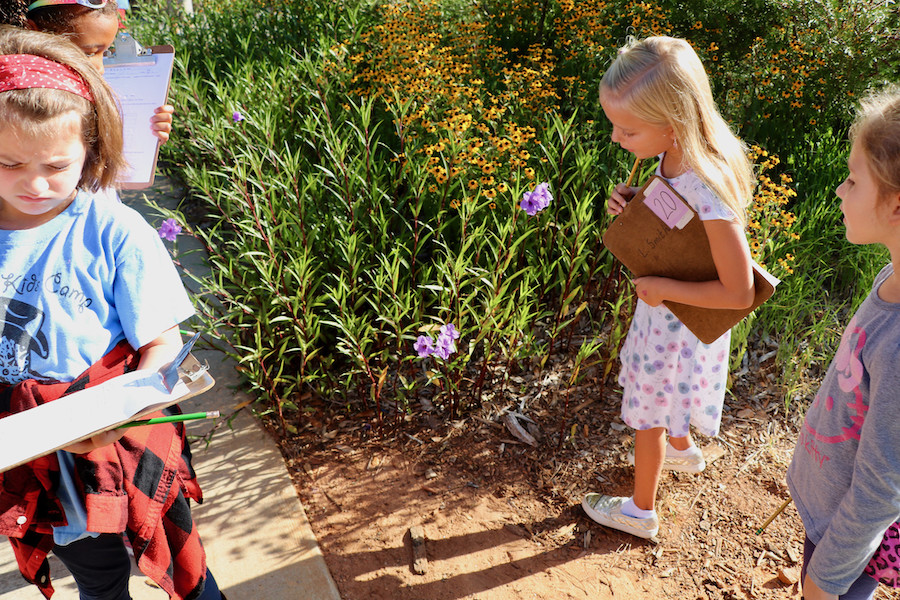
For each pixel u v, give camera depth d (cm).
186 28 617
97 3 186
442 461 273
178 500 159
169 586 156
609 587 226
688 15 475
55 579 221
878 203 126
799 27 455
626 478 267
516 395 302
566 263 315
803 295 332
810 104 429
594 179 367
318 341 311
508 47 506
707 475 269
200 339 320
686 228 186
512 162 342
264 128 367
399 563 232
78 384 134
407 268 318
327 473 268
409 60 426
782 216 327
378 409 281
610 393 304
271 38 586
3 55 117
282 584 221
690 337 211
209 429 283
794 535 244
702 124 181
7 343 133
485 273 293
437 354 254
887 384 129
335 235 333
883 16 438
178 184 474
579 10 487
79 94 123
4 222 133
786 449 281
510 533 245
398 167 369
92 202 136
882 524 136
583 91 436
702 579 229
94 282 135
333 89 457
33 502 140
